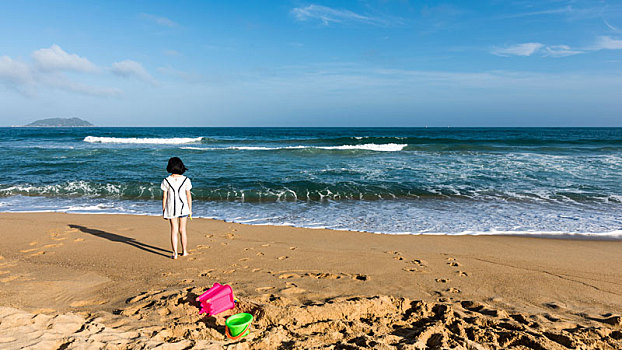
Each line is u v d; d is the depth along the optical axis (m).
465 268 5.17
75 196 10.88
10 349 2.36
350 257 5.61
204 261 5.30
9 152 20.28
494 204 9.73
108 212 9.01
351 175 13.67
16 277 4.47
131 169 14.93
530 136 49.16
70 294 3.93
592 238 6.91
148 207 9.58
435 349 2.72
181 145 29.31
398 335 3.05
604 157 18.34
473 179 12.92
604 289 4.45
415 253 5.89
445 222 8.05
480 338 3.02
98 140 32.25
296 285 4.30
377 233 7.17
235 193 10.90
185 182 5.40
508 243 6.55
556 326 3.30
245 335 2.88
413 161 17.47
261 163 16.84
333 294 4.02
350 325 3.15
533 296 4.20
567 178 13.05
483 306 3.80
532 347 2.84
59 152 20.55
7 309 2.97
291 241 6.52
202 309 3.37
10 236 6.65
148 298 3.74
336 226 7.75
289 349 2.67
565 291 4.37
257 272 4.81
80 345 2.48
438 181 12.59
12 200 10.34
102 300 3.77
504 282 4.63
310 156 19.64
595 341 2.94
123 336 2.71
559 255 5.88
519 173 14.01
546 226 7.70
